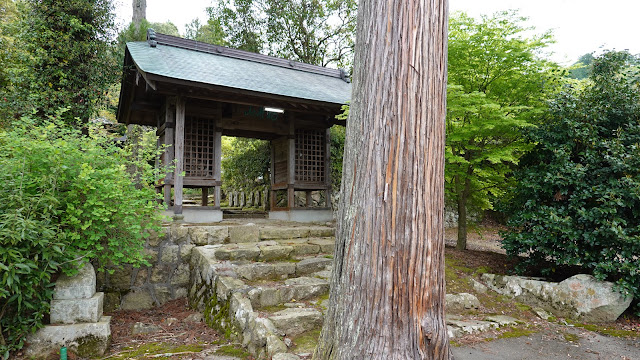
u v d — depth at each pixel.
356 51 2.28
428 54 2.08
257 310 3.46
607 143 4.32
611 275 4.35
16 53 7.56
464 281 5.02
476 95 4.95
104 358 2.96
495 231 11.96
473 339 3.39
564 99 4.95
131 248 3.86
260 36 14.49
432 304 2.00
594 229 4.33
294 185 8.19
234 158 12.67
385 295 1.94
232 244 5.07
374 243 1.98
